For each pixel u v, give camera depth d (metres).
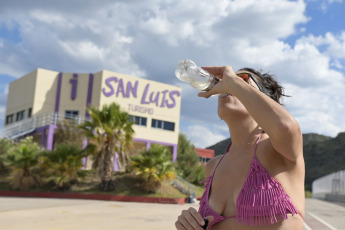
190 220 1.12
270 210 1.04
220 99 1.30
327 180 54.53
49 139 31.75
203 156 50.06
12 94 41.81
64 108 36.91
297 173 1.10
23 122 36.53
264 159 1.12
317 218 15.80
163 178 25.05
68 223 10.79
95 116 23.25
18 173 23.94
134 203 22.27
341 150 111.12
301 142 1.06
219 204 1.19
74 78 37.22
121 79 37.03
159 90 39.25
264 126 0.98
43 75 37.12
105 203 20.66
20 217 11.77
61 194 23.50
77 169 24.36
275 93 1.50
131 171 26.88
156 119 38.88
